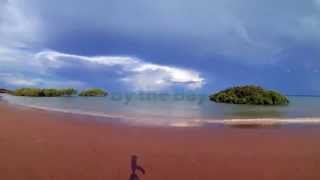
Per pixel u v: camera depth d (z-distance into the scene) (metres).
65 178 7.60
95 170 8.20
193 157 9.52
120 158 9.22
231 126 15.10
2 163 8.49
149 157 9.44
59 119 16.52
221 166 8.77
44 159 8.95
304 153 10.14
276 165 8.90
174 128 14.18
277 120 17.14
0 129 12.91
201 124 15.65
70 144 10.67
